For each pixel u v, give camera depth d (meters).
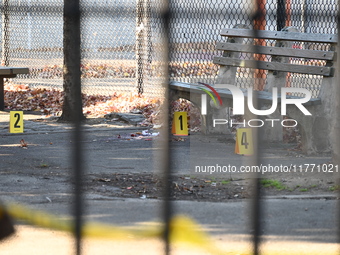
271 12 37.12
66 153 27.08
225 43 32.56
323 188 20.08
